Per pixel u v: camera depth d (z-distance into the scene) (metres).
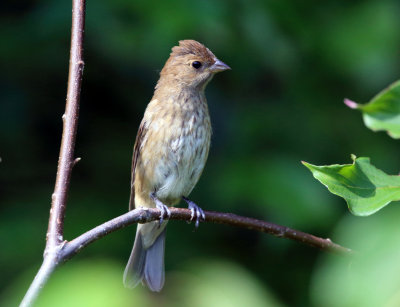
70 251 4.55
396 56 11.10
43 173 11.16
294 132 11.22
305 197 9.98
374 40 11.04
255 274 10.35
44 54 10.91
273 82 11.91
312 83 11.62
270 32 10.80
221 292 3.05
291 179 10.23
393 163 10.86
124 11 10.35
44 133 11.47
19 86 11.20
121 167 11.20
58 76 11.45
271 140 11.11
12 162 10.98
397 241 2.37
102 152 11.37
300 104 11.55
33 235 9.66
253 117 11.42
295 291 10.15
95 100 11.77
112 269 2.84
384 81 11.09
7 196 10.66
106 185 10.98
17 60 10.84
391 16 11.22
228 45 10.66
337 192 3.46
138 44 10.12
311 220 9.80
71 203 10.55
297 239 6.08
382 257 2.38
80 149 11.41
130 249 9.87
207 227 10.66
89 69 11.60
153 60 10.32
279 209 9.81
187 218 6.61
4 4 11.13
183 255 10.20
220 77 11.86
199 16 10.14
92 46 10.97
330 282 2.61
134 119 11.74
